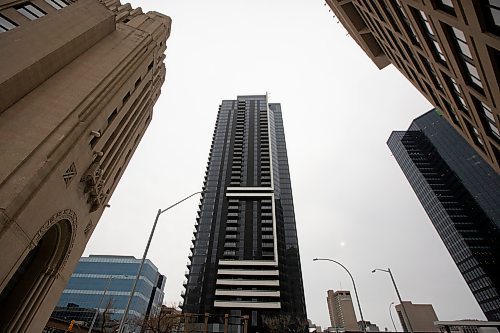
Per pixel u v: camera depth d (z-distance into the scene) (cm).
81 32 1970
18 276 1603
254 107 13912
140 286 10931
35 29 1727
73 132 1578
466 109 2255
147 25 2978
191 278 7719
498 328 5047
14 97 1484
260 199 9619
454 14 1388
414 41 2298
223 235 8675
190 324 6328
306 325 6750
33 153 1362
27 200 1256
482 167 13788
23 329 1519
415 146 17288
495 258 12006
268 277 7506
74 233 1797
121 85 2095
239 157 11100
